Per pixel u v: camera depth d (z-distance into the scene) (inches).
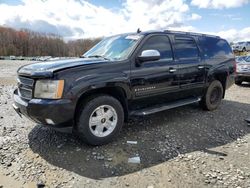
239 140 170.7
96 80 140.9
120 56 164.1
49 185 112.8
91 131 144.6
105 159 135.6
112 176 120.6
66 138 161.0
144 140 161.9
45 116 130.4
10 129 175.9
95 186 112.4
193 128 188.9
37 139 159.2
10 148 146.6
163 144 157.3
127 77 156.1
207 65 221.9
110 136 152.9
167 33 190.5
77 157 136.8
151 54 159.9
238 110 248.2
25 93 143.4
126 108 163.6
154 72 172.6
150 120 203.2
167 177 120.8
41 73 131.4
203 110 238.5
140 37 172.9
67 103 131.0
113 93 159.3
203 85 221.6
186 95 209.6
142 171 125.6
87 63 143.9
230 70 252.1
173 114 222.2
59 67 135.0
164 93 184.5
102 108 148.6
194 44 213.9
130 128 182.9
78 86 134.3
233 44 1274.6
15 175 120.4
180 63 193.8
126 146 152.0
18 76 151.6
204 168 130.0
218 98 244.4
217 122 206.1
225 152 150.6
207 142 165.0
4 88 354.6
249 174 124.8
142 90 167.3
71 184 113.7
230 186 113.8
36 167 126.9
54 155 138.7
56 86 129.9
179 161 137.0
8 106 241.1
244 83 481.1
